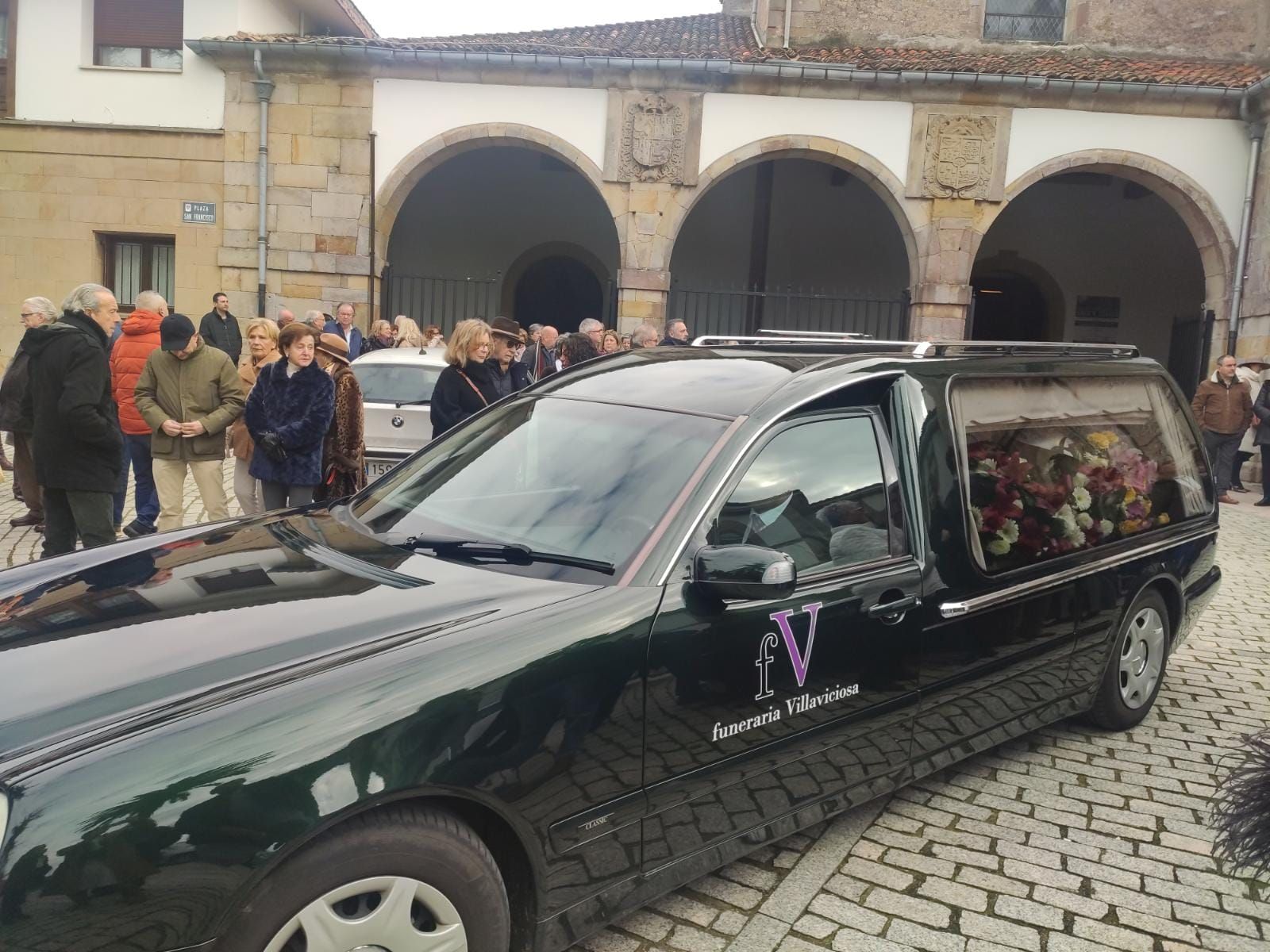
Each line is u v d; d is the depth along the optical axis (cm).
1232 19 1650
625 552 271
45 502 566
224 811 186
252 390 585
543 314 1919
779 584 259
